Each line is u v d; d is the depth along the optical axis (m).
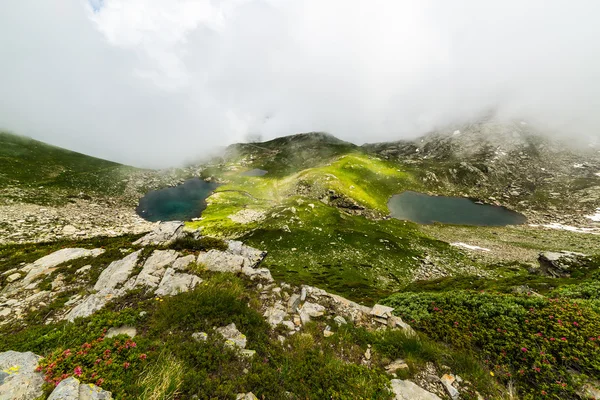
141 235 27.20
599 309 12.30
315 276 58.88
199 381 7.56
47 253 21.91
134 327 10.57
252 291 15.59
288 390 8.28
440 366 10.04
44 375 7.07
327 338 11.59
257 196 165.50
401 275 62.75
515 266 73.62
